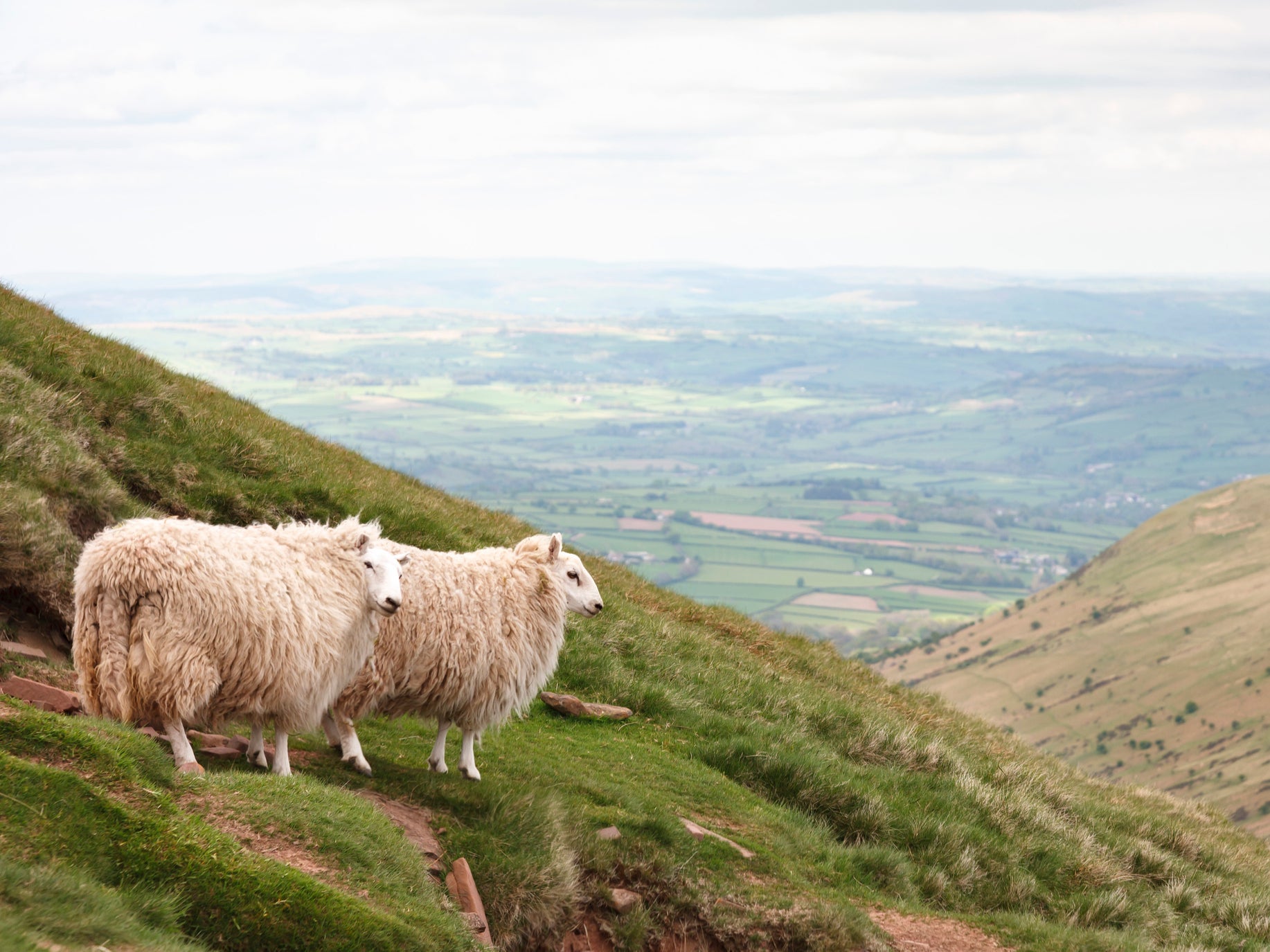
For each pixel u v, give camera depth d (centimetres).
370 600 980
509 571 1033
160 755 907
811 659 1588
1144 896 1148
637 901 991
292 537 972
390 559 980
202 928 864
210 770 954
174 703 930
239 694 945
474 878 958
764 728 1223
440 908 918
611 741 1137
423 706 1017
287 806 914
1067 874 1146
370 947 877
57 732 885
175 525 945
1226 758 11800
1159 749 12694
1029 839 1166
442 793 995
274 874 880
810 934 998
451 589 1012
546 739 1115
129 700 927
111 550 931
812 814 1136
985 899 1101
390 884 909
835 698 1369
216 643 937
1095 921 1104
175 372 1420
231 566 944
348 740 1002
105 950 834
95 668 929
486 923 941
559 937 968
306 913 875
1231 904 1164
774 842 1074
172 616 930
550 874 972
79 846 862
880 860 1085
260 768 970
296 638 951
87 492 1105
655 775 1105
